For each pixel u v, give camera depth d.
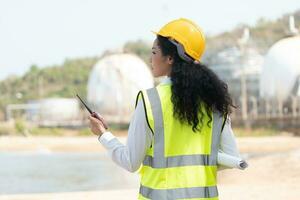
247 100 84.19
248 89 85.56
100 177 29.23
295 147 52.19
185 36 3.89
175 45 3.89
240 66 86.50
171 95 3.79
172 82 3.82
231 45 94.44
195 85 3.79
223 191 13.94
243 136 65.44
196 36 3.91
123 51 98.69
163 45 3.92
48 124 93.00
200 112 3.82
